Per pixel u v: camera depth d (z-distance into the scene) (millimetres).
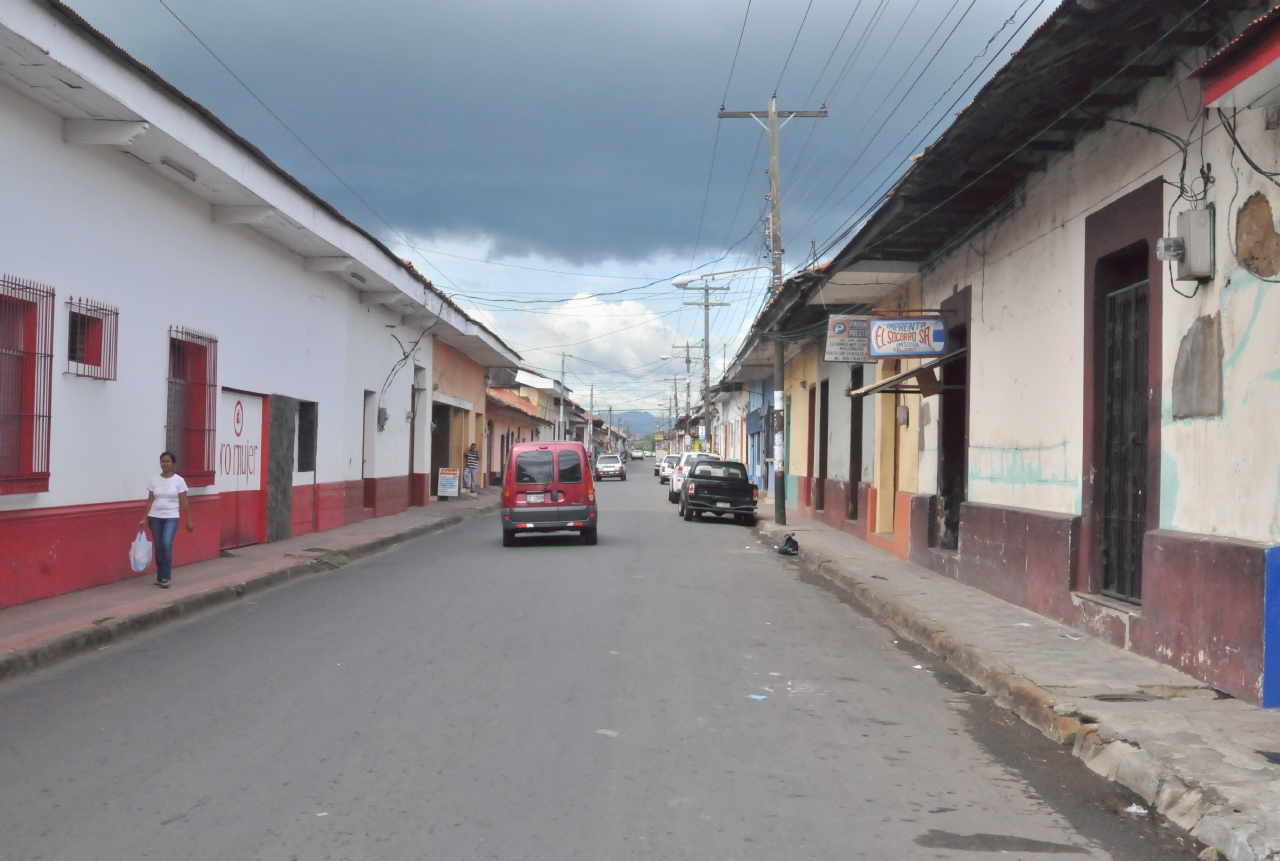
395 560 15953
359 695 7059
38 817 4699
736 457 51906
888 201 12375
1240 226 7043
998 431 12055
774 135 24406
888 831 4699
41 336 10289
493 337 32562
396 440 25109
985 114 9227
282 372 17250
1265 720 6188
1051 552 10117
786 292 19000
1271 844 4262
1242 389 6996
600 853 4328
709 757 5762
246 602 11492
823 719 6715
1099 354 9469
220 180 12961
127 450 12062
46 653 8117
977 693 7633
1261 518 6781
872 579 13383
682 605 11430
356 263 18516
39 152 10289
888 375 18406
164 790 5074
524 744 5922
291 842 4402
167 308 13000
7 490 9719
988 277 12461
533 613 10641
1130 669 7684
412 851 4312
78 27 9430
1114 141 9047
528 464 18297
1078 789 5430
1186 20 7152
